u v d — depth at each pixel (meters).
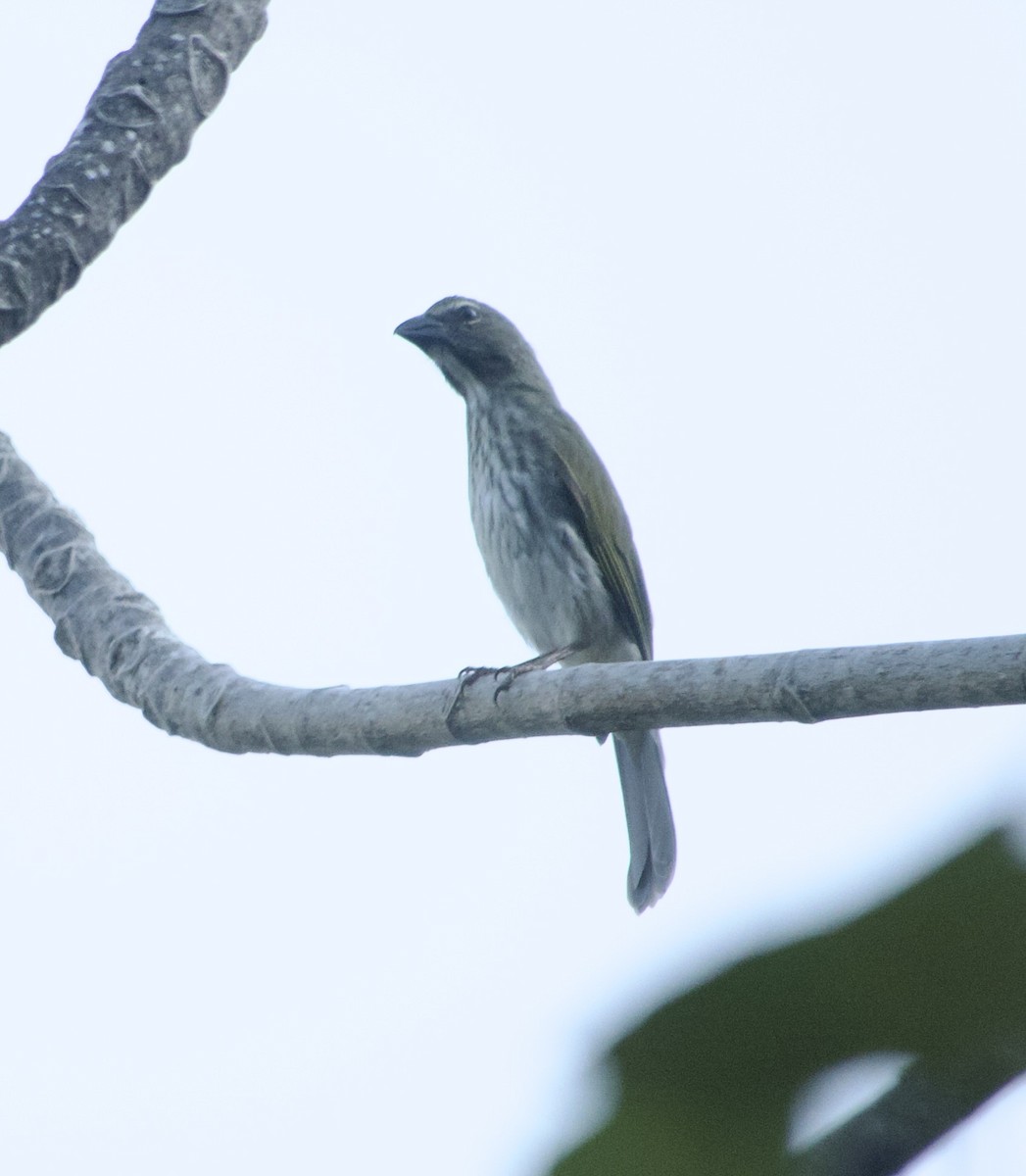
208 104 11.34
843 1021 2.30
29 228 10.67
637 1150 2.30
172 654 10.77
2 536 11.77
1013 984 2.28
